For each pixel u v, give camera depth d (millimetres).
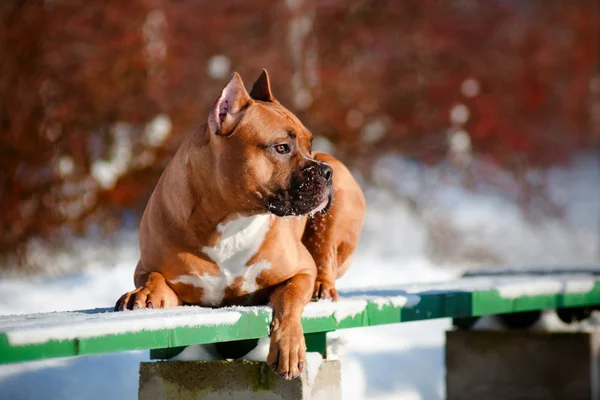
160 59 16891
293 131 5898
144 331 4777
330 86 18891
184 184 5875
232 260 5898
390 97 20000
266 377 5684
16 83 15117
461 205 21453
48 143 15133
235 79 5828
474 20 23094
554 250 19781
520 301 7590
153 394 5965
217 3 18625
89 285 11086
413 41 20719
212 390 5809
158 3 17016
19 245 14203
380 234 18125
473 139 20688
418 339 10047
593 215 24219
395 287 7492
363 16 20438
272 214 5883
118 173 15672
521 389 8523
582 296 8195
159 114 16312
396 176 19828
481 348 8680
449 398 8750
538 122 24766
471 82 20969
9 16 15289
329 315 5867
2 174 14430
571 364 8414
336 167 7168
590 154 31281
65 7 16078
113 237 15422
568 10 30953
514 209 21797
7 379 6926
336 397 6008
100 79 16016
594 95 31531
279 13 19078
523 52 24219
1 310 9328
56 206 14844
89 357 7508
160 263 5965
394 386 8703
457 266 17062
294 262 6059
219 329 5172
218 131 5781
